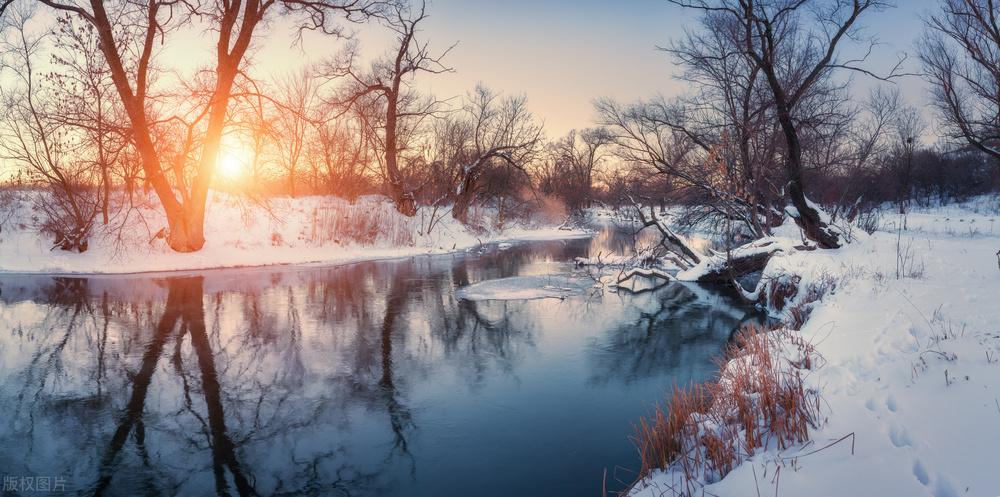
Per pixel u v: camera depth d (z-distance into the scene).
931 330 6.73
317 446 6.25
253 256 19.67
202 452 6.08
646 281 17.61
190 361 9.04
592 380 8.45
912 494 3.80
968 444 4.20
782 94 14.77
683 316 12.70
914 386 5.35
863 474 4.13
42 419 6.81
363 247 24.05
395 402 7.54
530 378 8.55
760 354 7.02
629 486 5.26
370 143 31.70
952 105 16.78
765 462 4.58
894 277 10.25
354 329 11.23
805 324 9.49
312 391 7.90
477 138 33.78
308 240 22.28
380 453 6.08
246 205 22.16
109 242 18.08
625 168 23.66
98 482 5.45
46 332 10.45
